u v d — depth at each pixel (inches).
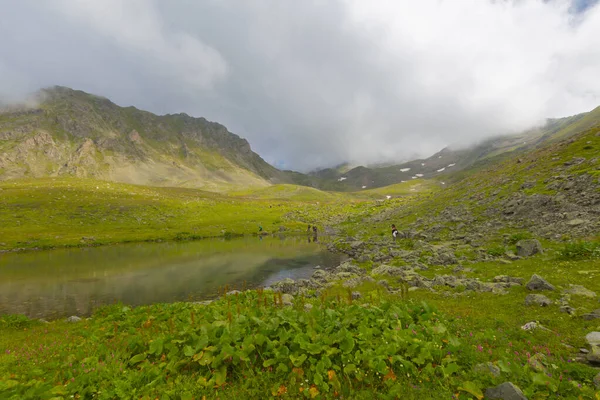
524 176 2436.0
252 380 335.0
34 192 6053.2
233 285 1545.3
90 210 5172.2
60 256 2549.2
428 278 1017.5
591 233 1069.8
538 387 303.6
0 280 1732.3
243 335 397.1
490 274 924.6
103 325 693.9
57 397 310.3
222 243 3299.7
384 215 4030.5
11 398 308.2
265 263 2106.3
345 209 6904.5
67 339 633.6
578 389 294.8
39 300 1357.0
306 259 2206.0
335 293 975.0
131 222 4692.4
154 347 413.1
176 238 3700.8
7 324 868.0
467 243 1517.0
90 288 1536.7
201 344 379.6
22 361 480.1
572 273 778.2
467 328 494.0
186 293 1428.4
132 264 2146.9
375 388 313.1
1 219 4269.2
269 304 730.2
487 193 2461.9
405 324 449.7
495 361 361.4
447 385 313.0
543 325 502.0
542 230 1305.4
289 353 363.9
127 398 309.6
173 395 316.5
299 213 6540.4
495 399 291.3
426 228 2169.0
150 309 783.1
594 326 469.4
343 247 2455.7
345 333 375.6
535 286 700.0
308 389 310.8
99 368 371.6
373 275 1179.9
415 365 350.6
